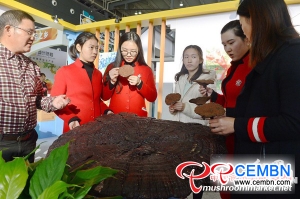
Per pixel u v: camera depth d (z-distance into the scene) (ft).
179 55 7.68
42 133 15.48
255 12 2.89
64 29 9.95
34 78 5.45
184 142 3.65
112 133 4.09
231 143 3.96
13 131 5.06
